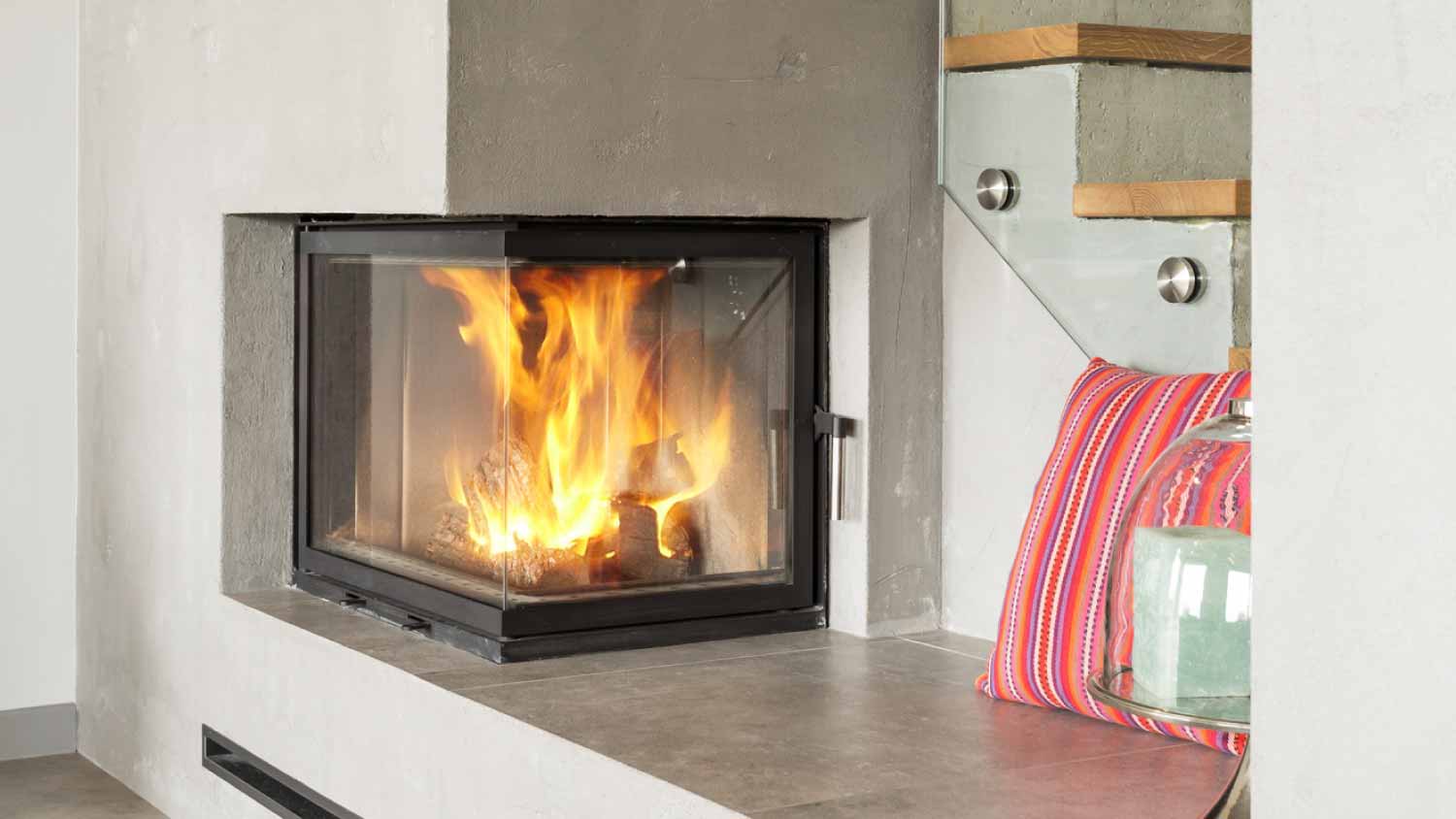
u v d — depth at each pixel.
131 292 3.81
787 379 3.08
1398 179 1.25
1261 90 1.37
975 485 3.07
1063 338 2.87
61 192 4.07
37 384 4.05
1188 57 2.66
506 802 2.44
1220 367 2.50
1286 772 1.36
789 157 2.90
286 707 3.12
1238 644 1.78
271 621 3.18
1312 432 1.33
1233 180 2.42
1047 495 2.51
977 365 3.05
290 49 3.05
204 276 3.49
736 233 3.00
